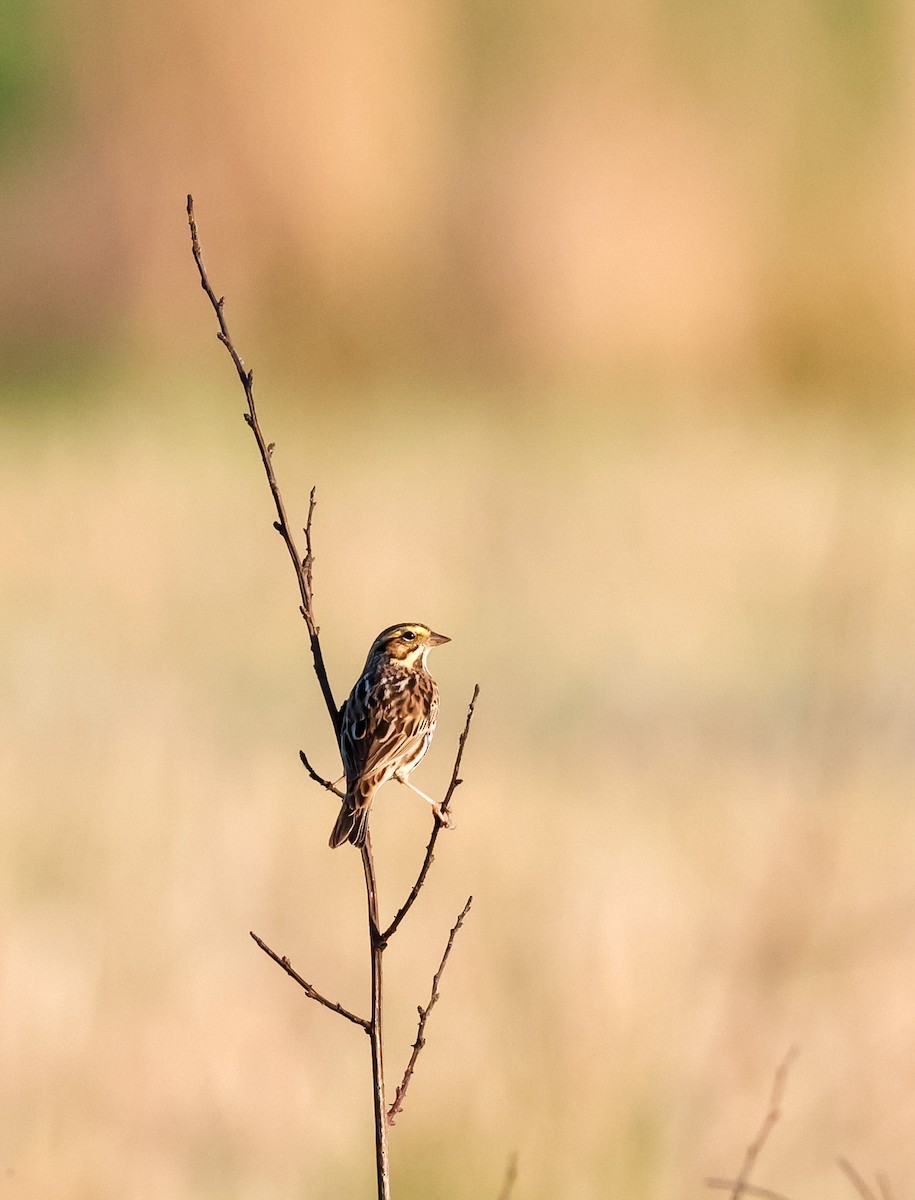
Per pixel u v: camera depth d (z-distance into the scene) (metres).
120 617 18.05
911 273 35.00
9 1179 7.46
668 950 9.29
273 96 35.53
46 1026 8.77
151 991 9.26
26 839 11.16
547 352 35.34
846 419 32.59
